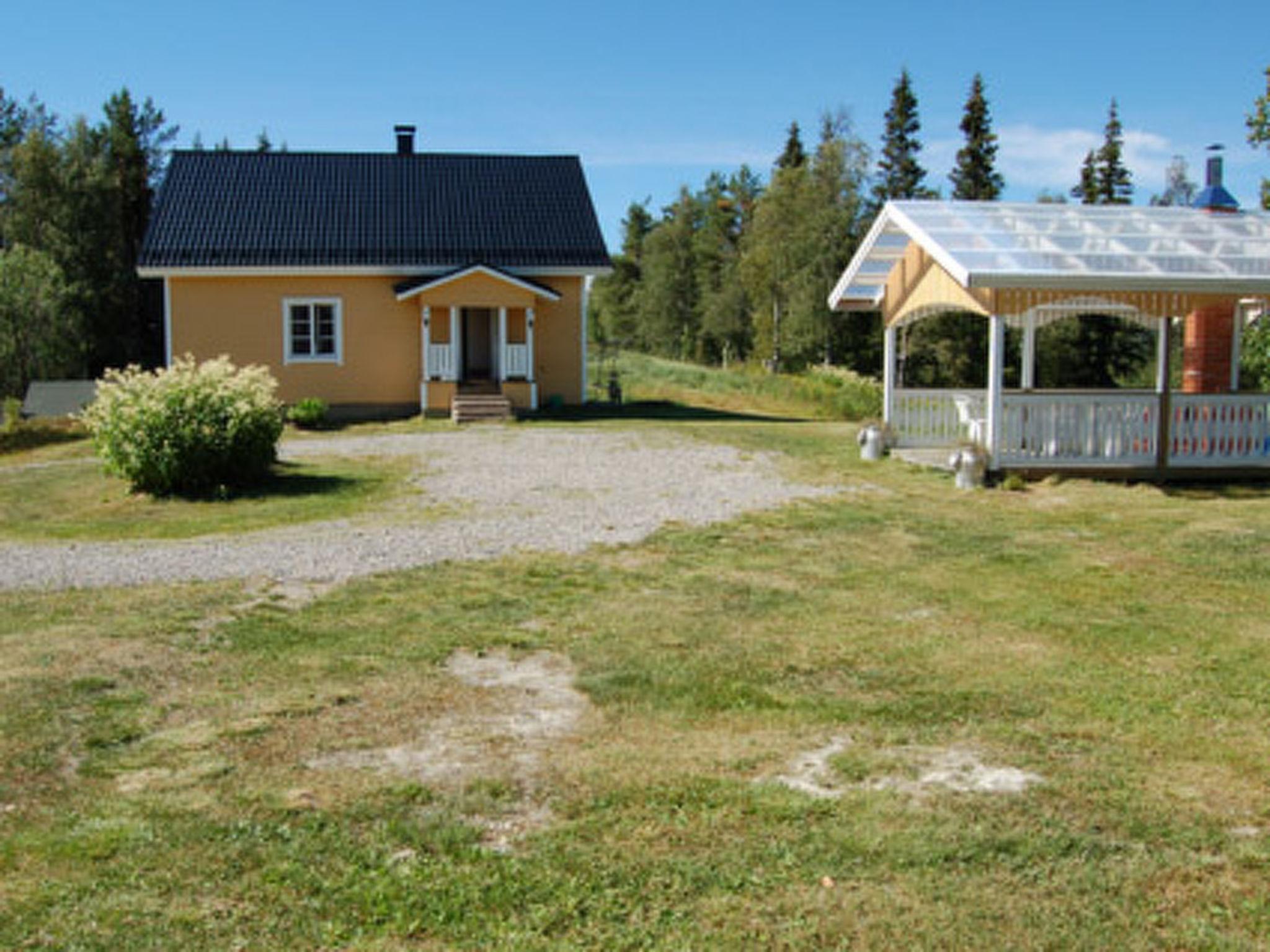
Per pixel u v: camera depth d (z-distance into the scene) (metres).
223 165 28.97
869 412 34.44
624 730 5.90
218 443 14.96
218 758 5.48
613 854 4.46
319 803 4.94
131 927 3.92
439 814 4.82
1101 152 54.22
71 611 8.32
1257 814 4.80
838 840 4.55
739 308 64.69
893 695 6.44
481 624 7.99
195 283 26.27
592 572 9.74
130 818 4.79
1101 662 7.04
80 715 6.07
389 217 28.02
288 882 4.25
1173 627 7.84
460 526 12.05
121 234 46.62
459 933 3.92
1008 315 14.45
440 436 21.61
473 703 6.32
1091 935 3.87
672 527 11.80
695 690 6.55
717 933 3.90
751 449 18.72
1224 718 5.98
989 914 4.00
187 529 12.70
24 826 4.71
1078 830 4.64
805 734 5.83
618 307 88.94
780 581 9.38
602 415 26.53
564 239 28.14
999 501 13.49
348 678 6.76
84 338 44.38
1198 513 12.51
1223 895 4.13
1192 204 18.09
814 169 53.56
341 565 10.02
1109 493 13.88
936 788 5.09
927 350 49.28
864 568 9.90
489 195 29.22
